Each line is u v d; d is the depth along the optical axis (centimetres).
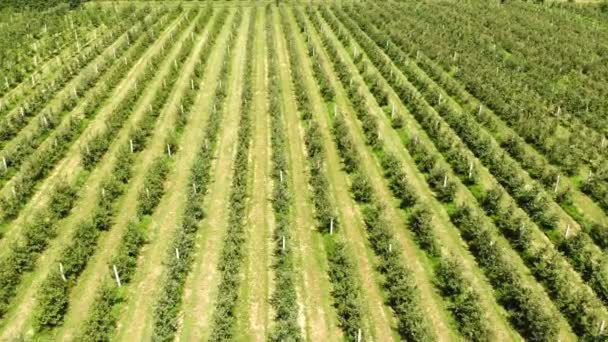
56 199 4350
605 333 3120
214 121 5741
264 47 8588
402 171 4750
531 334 3198
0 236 4144
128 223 3931
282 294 3359
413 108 6288
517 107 6219
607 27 10319
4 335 3228
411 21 10106
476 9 11169
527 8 11444
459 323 3300
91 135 5759
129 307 3409
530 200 4438
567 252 3934
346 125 5625
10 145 5516
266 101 6519
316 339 3189
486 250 3775
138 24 9975
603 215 4469
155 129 5841
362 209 4456
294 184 4797
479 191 4691
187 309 3388
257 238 4062
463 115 5841
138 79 6969
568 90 6756
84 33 9812
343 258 3647
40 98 6400
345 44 8806
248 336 3200
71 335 3225
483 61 7769
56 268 3559
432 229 4053
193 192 4350
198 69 7281
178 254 3588
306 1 12038
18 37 9125
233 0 12281
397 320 3328
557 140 5509
